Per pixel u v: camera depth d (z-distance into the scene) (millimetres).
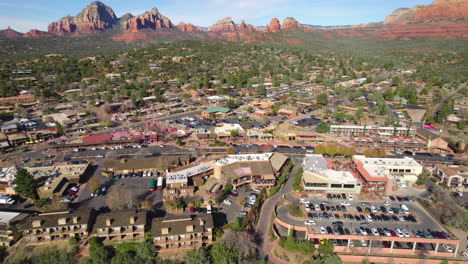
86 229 104062
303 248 99125
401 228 108812
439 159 171500
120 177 146250
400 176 145375
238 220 114312
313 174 136875
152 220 106500
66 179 138750
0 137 193875
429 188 140500
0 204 123625
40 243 102000
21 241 103875
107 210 119250
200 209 121688
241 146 188500
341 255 100000
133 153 177750
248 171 140875
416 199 128000
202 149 183875
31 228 100938
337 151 170875
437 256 101062
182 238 102438
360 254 101250
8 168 150250
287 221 112688
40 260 96125
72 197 126812
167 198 126062
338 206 121562
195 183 137750
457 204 127750
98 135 197750
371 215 115688
